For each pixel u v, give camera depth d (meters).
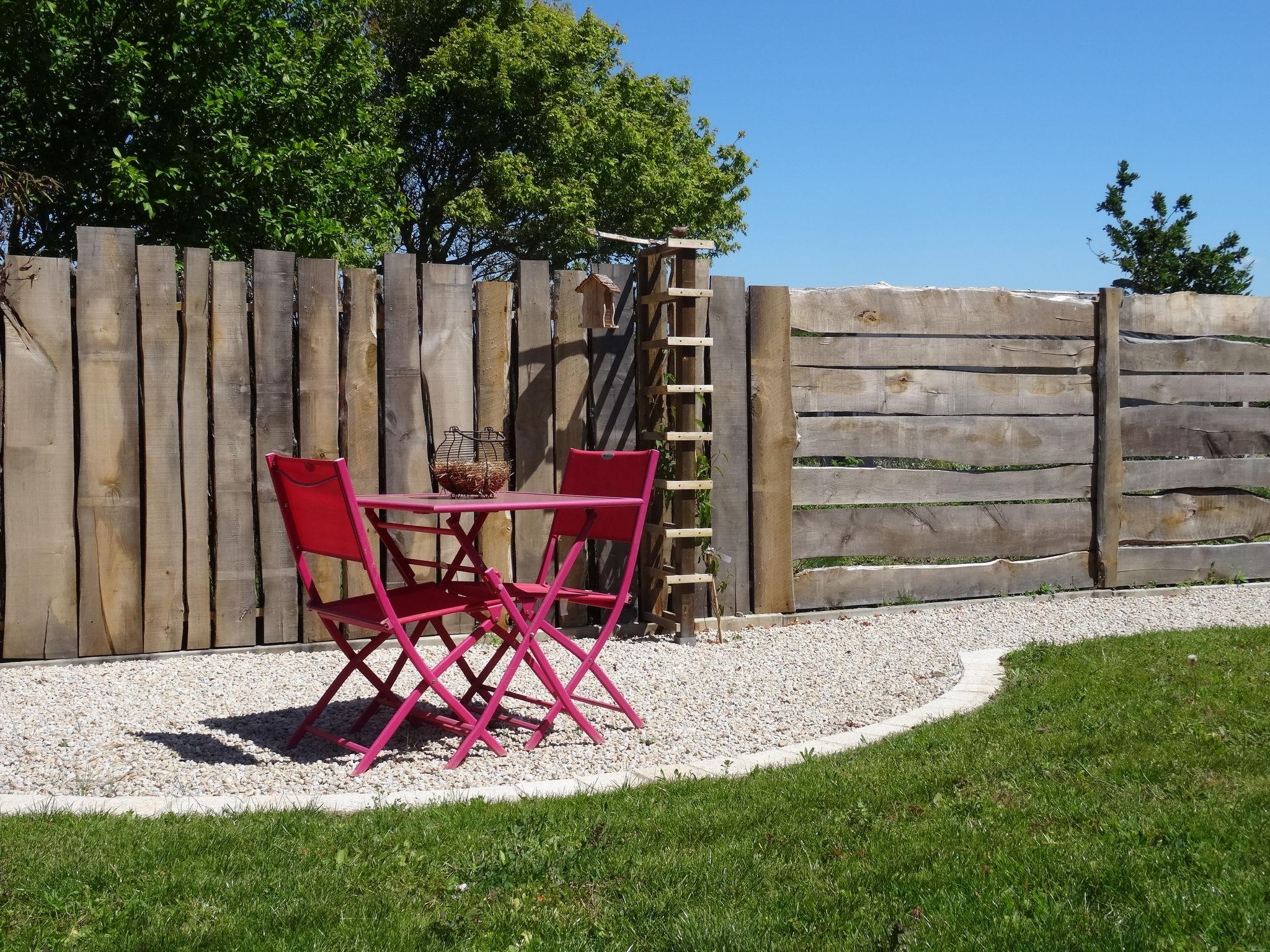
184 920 2.66
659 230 24.66
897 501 7.91
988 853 3.05
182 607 6.31
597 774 4.18
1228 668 5.47
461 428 6.77
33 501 5.99
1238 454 9.04
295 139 12.12
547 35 24.55
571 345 7.06
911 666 6.16
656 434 7.03
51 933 2.56
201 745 4.58
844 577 7.78
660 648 6.73
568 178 23.34
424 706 5.28
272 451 6.41
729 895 2.82
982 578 8.20
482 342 6.86
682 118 27.94
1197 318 8.84
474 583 5.08
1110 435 8.49
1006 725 4.55
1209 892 2.72
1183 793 3.53
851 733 4.68
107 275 6.09
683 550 7.00
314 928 2.62
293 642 6.52
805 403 7.61
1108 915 2.63
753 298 7.41
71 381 6.07
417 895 2.83
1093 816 3.33
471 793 3.82
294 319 6.56
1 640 6.05
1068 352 8.40
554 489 7.02
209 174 11.52
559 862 3.02
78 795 3.86
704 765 4.22
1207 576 8.92
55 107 11.35
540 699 5.46
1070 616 7.62
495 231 24.28
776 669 6.12
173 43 11.13
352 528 4.24
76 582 6.09
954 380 8.05
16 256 5.92
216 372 6.30
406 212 14.48
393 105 19.61
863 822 3.34
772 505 7.48
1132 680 5.27
